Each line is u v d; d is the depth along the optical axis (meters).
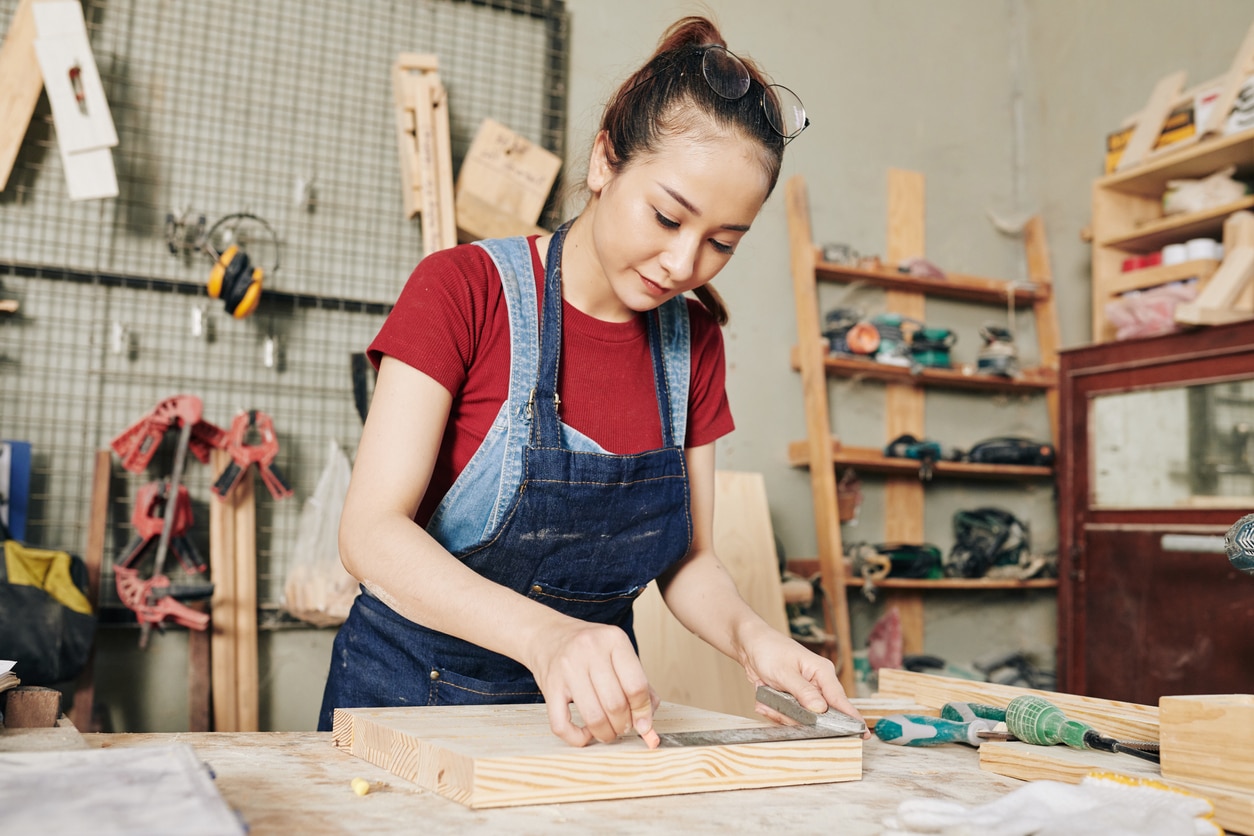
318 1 3.21
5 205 2.85
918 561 3.56
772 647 1.11
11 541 2.48
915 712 1.30
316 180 3.18
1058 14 4.23
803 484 3.72
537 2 3.50
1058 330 4.07
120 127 2.97
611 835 0.70
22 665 2.30
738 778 0.87
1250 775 0.80
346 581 2.81
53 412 2.84
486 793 0.76
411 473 1.05
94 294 2.90
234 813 0.56
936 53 4.25
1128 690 3.09
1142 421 3.11
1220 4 3.52
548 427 1.20
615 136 1.09
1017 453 3.79
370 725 0.92
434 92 3.04
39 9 2.73
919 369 3.67
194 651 2.77
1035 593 4.04
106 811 0.56
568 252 1.25
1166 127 3.41
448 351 1.11
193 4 3.07
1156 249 3.60
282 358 3.08
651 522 1.28
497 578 1.25
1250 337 2.79
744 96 1.01
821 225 3.91
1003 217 4.30
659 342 1.33
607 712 0.80
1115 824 0.68
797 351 3.70
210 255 2.84
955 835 0.67
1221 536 2.84
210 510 2.90
